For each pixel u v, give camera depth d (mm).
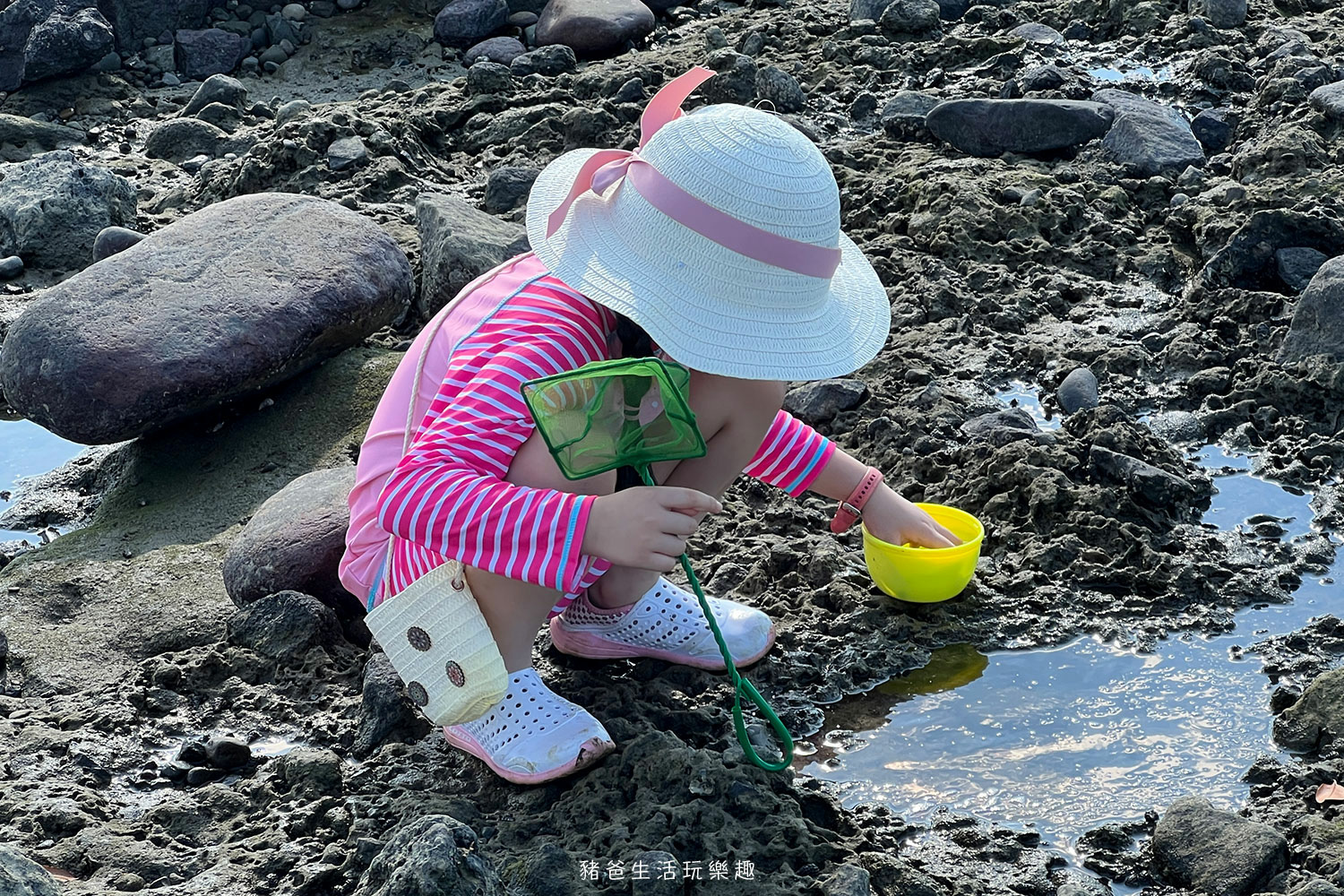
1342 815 2736
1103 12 6969
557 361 2684
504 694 2748
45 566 3834
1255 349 4430
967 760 3018
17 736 3172
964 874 2713
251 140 6547
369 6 7988
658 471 2918
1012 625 3412
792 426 3273
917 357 4551
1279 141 5398
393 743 3080
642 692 3162
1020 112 5754
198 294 4352
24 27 7219
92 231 5730
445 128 6477
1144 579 3523
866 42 6941
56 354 4156
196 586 3699
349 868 2729
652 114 2877
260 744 3145
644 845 2645
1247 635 3359
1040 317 4797
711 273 2637
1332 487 3869
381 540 2955
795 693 3230
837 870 2605
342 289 4535
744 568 3670
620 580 3129
